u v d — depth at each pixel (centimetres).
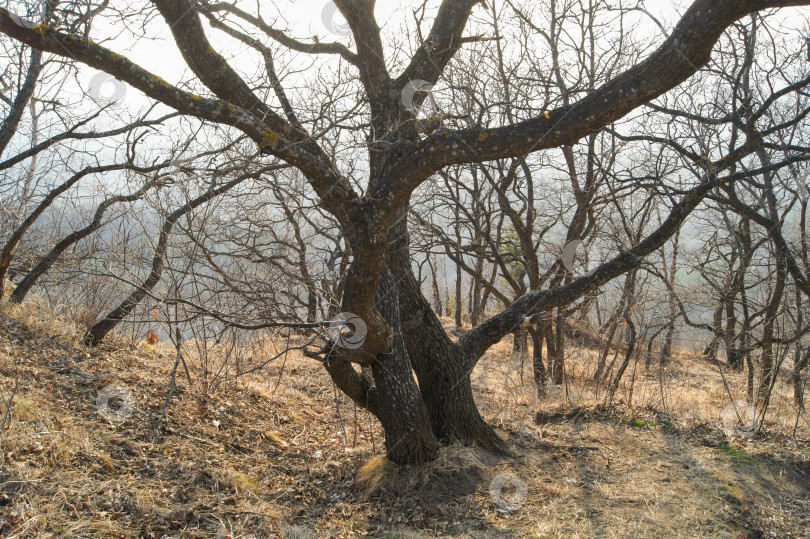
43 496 353
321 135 412
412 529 420
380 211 389
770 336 764
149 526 362
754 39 644
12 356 535
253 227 518
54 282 711
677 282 1038
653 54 308
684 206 529
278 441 574
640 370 1088
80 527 337
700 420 668
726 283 913
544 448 585
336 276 519
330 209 416
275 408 663
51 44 304
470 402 562
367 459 541
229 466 480
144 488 405
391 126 482
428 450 501
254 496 442
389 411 496
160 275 572
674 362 1256
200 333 673
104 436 454
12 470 361
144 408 527
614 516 453
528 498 475
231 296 510
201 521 387
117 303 728
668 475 531
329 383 831
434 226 799
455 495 470
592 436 624
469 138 360
